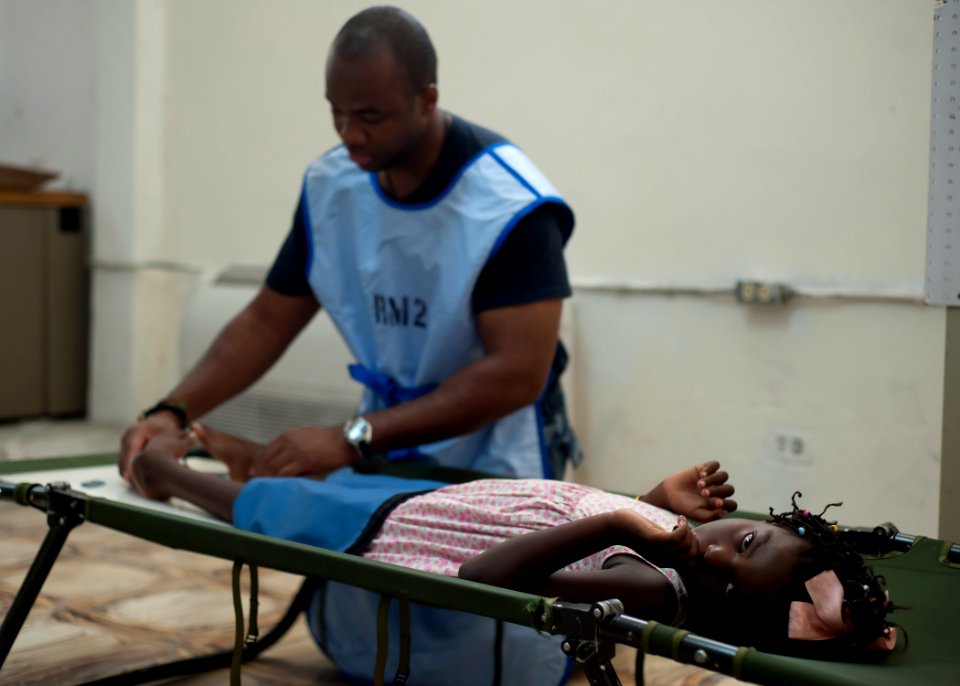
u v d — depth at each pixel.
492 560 1.52
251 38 4.68
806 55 3.16
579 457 2.43
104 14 5.06
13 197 5.01
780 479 3.26
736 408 3.35
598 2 3.61
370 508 1.89
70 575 2.97
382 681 1.52
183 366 4.67
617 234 3.62
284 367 4.24
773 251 3.26
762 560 1.48
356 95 2.06
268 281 2.52
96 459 2.52
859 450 3.10
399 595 1.44
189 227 5.00
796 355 3.21
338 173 2.38
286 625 2.37
